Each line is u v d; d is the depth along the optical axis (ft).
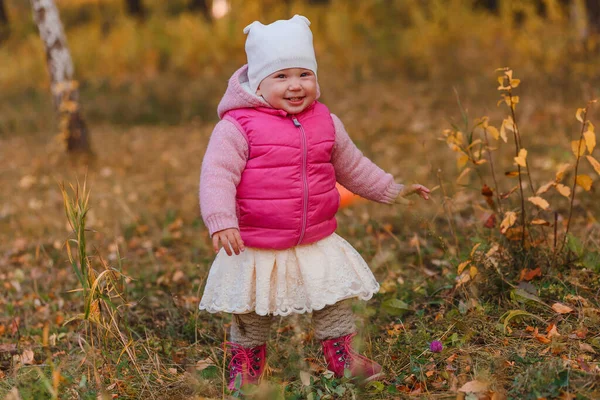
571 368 11.44
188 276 19.13
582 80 40.57
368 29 65.16
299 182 11.85
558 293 14.40
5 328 16.52
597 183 23.47
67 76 36.19
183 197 28.32
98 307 12.84
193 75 61.62
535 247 15.48
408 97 46.32
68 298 18.58
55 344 15.21
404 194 13.12
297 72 12.00
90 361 13.00
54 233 24.59
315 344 14.30
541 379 11.00
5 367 14.34
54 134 43.75
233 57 66.08
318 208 12.04
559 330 13.12
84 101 53.06
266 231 11.91
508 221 14.32
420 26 62.59
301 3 76.74
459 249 17.95
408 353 13.01
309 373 12.48
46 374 12.93
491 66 50.62
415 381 12.15
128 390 12.21
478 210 19.63
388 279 17.02
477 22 62.95
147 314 16.78
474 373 11.71
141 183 31.42
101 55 66.33
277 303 11.89
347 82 53.06
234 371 12.55
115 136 43.42
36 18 35.78
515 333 13.28
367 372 12.26
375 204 23.97
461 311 14.21
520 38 53.93
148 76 61.31
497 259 15.40
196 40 66.59
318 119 12.31
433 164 29.66
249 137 11.86
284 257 12.01
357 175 12.94
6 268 21.44
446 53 55.26
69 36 75.36
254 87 12.18
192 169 33.81
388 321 15.20
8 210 27.81
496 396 10.79
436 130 36.45
